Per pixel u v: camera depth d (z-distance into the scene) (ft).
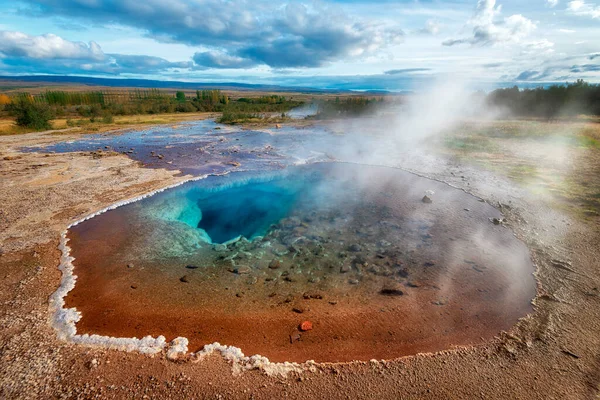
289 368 11.35
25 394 10.22
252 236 22.81
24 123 71.15
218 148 50.60
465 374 11.01
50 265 18.30
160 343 12.50
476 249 19.76
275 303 15.17
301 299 15.46
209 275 17.69
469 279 16.76
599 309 14.01
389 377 10.96
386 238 21.56
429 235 21.75
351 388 10.57
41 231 22.34
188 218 25.75
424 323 13.62
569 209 24.48
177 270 18.17
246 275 17.67
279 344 12.59
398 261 18.71
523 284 16.12
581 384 10.48
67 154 45.60
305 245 21.04
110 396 10.21
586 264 17.46
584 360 11.41
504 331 13.01
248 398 10.23
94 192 30.14
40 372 11.06
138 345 12.37
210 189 32.60
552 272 16.89
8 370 11.10
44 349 12.12
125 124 81.05
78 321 13.89
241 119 87.20
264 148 50.34
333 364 11.51
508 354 11.80
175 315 14.37
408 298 15.33
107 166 39.32
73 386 10.55
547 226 22.02
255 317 14.20
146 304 15.14
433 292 15.75
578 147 43.01
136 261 19.01
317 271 17.99
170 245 21.03
